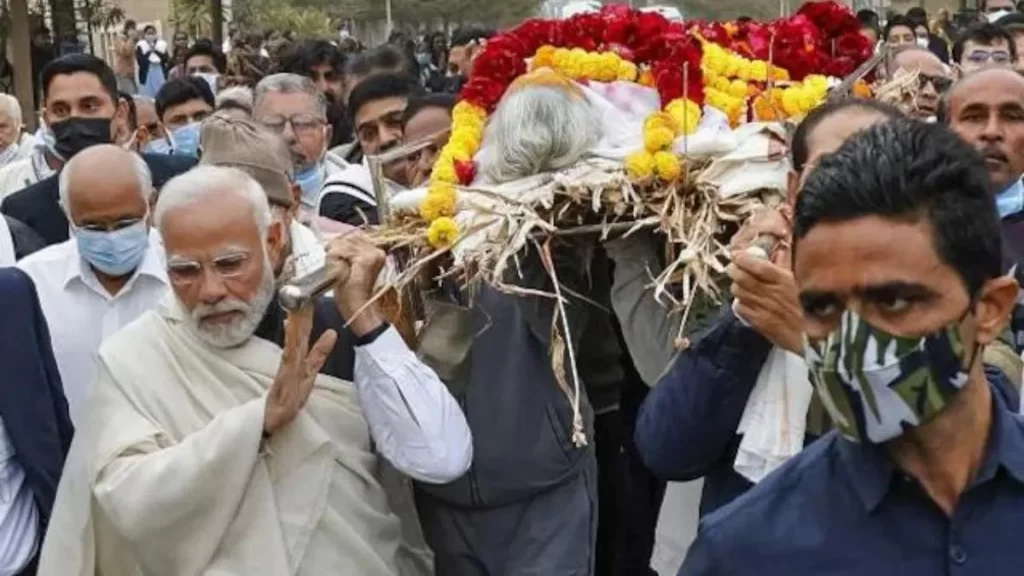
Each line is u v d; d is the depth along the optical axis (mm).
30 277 4031
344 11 37906
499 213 3568
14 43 14453
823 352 1900
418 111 5156
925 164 1845
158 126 7996
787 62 4070
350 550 3410
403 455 3443
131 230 4266
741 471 3059
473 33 11883
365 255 3447
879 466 1949
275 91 6133
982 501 1914
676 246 3541
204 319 3406
